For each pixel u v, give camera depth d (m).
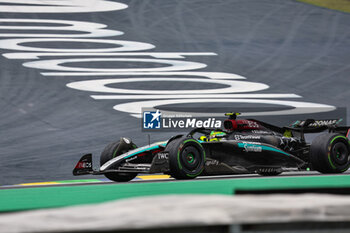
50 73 83.50
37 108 66.56
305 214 8.83
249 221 8.55
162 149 29.34
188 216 8.20
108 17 125.50
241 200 8.99
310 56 100.94
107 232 8.04
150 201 8.89
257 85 81.38
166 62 94.19
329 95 76.94
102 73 85.44
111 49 101.69
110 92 74.56
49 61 91.38
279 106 69.56
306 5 143.88
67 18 123.25
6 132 57.31
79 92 74.00
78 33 112.12
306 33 118.25
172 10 133.25
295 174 33.81
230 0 145.12
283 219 8.71
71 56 95.62
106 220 8.12
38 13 125.69
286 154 30.48
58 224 8.10
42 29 113.50
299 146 31.73
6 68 84.94
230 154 28.69
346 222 9.30
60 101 69.81
